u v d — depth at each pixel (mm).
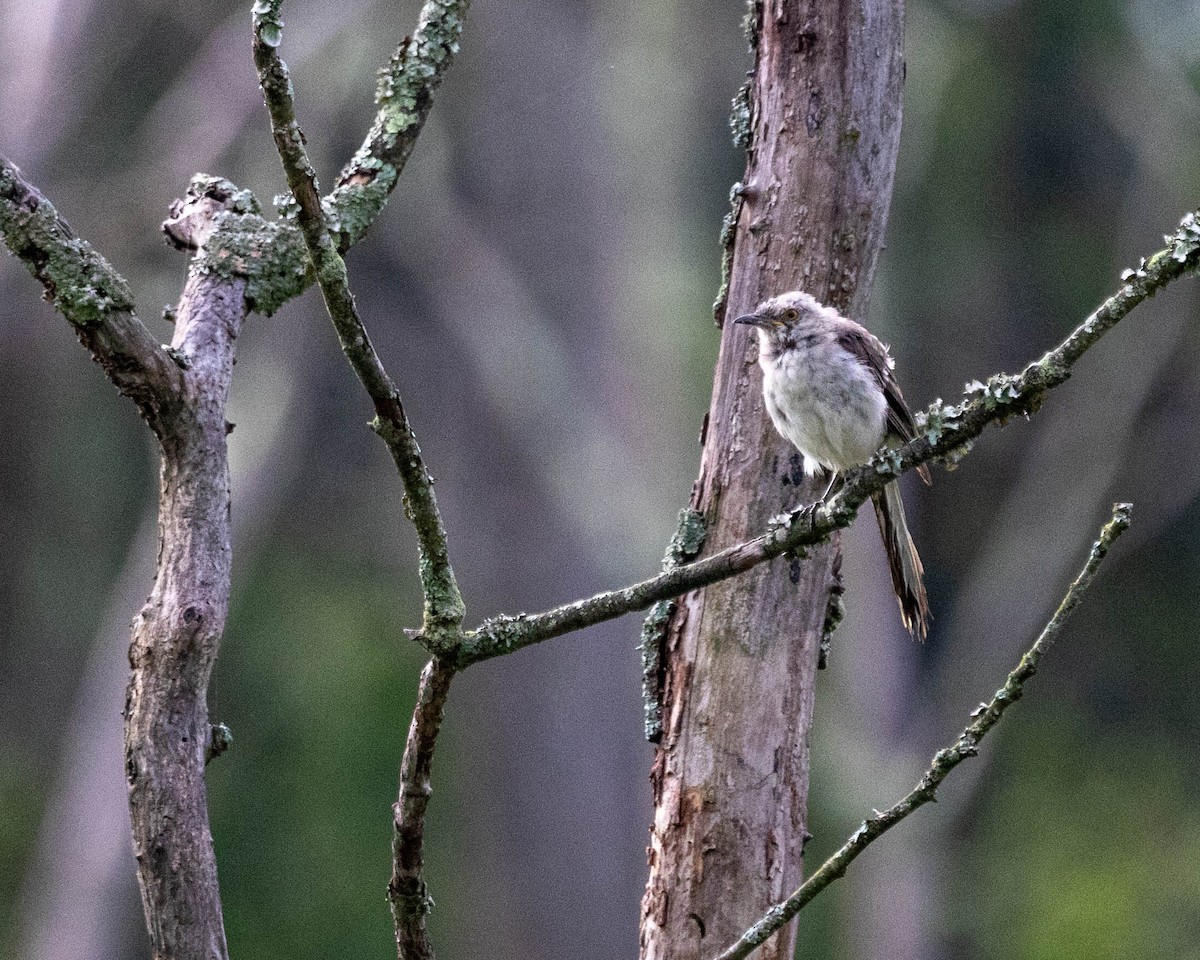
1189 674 22828
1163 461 22781
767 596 5531
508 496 16906
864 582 22109
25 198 4746
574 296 17109
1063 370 4250
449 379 17297
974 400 4406
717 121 19688
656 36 18234
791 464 5715
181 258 16312
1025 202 22656
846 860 4422
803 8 5719
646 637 5699
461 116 17047
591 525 16828
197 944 4383
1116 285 22062
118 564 19906
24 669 19656
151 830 4418
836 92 5711
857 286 5805
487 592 16906
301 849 18562
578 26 17250
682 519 5742
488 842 16812
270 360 18766
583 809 16516
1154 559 23375
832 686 21906
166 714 4516
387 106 5992
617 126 17766
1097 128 22344
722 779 5477
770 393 5688
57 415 18484
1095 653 22844
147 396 4797
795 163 5746
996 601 21766
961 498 23547
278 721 19469
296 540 20781
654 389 18344
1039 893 20000
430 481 4297
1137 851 20656
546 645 16609
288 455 19000
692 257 19703
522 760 16609
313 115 16172
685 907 5449
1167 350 21750
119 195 15969
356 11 16172
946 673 21672
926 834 20438
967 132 22078
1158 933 19156
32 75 15820
